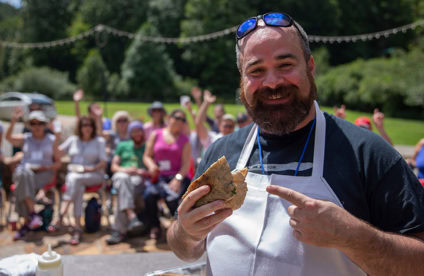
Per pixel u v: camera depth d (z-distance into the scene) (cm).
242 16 4181
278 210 116
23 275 158
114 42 4662
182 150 430
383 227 104
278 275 111
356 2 4275
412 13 4250
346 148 113
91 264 233
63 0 4850
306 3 4100
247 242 118
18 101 1488
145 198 421
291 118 115
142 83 4078
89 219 436
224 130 484
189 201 105
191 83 4403
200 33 4281
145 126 588
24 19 4694
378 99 2930
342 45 4281
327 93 3291
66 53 4712
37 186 451
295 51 114
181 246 130
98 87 3825
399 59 3072
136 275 219
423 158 460
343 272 108
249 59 117
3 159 498
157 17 4744
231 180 107
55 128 475
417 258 92
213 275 123
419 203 100
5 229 449
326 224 90
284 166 121
